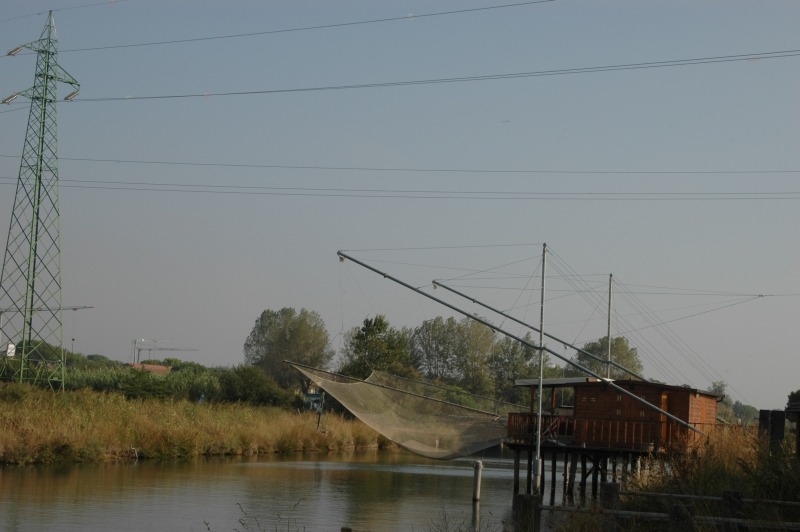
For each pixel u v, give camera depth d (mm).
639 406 36438
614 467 35844
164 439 46062
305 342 111438
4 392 46156
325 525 26984
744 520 15281
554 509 18703
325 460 52906
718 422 43750
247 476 39906
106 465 40812
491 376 112500
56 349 65000
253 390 71750
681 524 15656
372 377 41219
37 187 56219
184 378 74438
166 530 24484
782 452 21438
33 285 56375
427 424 40312
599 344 102875
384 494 36156
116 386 62188
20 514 25922
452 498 35969
